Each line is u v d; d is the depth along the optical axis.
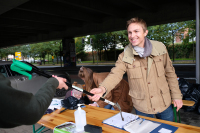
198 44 5.29
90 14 15.41
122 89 2.59
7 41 29.16
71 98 2.36
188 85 3.73
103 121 1.70
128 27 1.58
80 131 1.48
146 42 1.58
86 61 41.41
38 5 11.44
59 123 1.80
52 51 37.69
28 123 0.64
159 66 1.63
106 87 1.66
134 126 1.49
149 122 1.56
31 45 38.50
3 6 8.56
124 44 27.86
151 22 13.80
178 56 30.97
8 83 0.64
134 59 1.66
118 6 13.41
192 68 13.71
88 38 31.31
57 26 19.22
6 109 0.57
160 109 1.66
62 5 12.71
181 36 27.44
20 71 0.93
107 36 29.03
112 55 35.94
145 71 1.63
